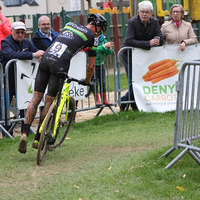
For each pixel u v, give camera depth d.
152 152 9.70
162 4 25.00
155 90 15.52
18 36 13.02
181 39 15.70
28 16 46.28
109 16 29.34
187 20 25.83
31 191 7.76
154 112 15.34
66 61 9.73
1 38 15.30
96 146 11.13
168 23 15.98
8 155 10.57
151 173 8.29
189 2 25.55
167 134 12.10
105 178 8.19
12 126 13.35
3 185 8.16
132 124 14.01
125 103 15.70
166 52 15.38
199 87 8.61
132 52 15.34
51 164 9.55
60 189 7.77
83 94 14.86
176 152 9.52
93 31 10.45
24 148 9.87
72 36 9.87
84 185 7.93
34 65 13.35
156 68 15.44
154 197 7.21
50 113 9.27
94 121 14.57
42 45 13.87
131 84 15.79
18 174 8.84
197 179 7.96
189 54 15.45
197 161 8.51
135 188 7.58
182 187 7.60
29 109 9.89
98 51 14.84
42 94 10.08
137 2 27.25
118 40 30.03
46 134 9.60
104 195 7.36
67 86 10.13
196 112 8.70
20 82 13.12
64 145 11.41
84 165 9.30
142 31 15.19
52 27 27.95
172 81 15.42
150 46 15.11
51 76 9.79
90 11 32.12
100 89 15.55
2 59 13.27
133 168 8.71
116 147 10.94
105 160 9.64
